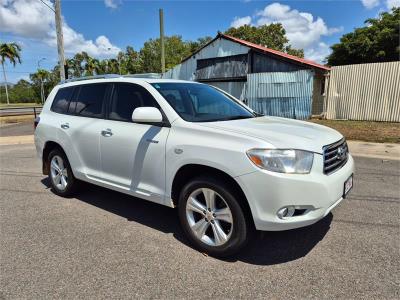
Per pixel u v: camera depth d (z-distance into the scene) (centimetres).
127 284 290
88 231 401
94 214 458
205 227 341
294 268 314
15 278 300
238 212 312
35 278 300
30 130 1605
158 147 364
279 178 287
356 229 396
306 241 367
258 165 293
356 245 356
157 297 272
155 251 350
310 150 302
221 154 312
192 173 358
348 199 504
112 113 436
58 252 348
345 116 1614
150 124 380
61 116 522
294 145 300
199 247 347
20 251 351
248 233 316
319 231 392
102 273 308
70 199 525
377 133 1141
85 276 303
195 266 320
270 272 308
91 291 281
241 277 300
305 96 1622
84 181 497
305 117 1636
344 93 1602
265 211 294
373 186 570
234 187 315
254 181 294
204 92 450
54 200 522
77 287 286
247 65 1844
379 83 1502
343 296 270
